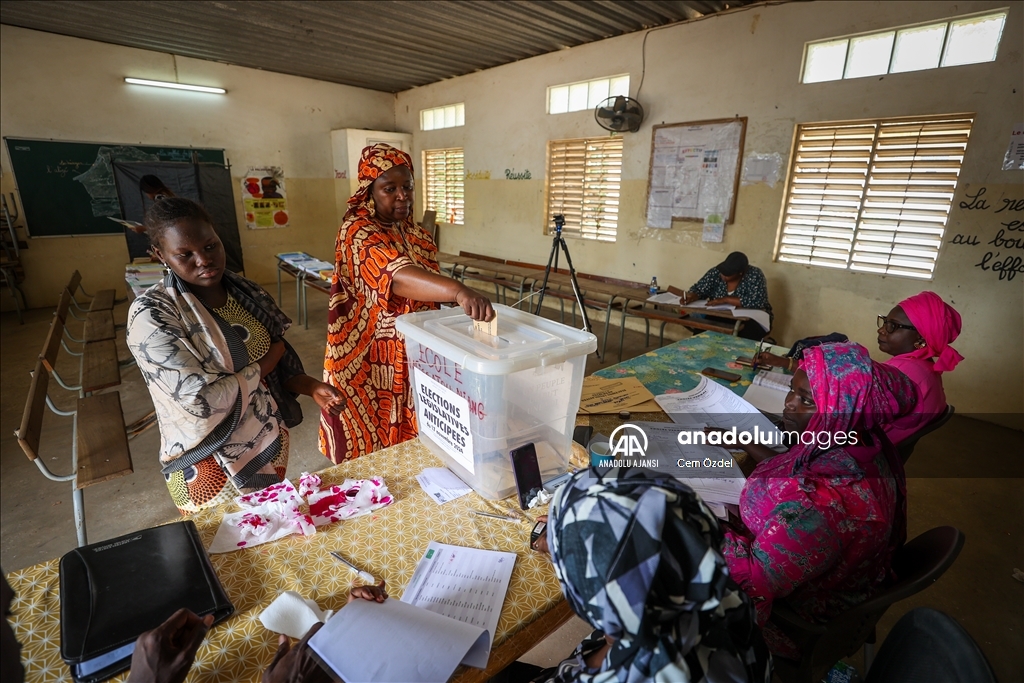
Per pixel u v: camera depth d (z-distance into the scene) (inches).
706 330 153.1
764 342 95.3
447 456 44.6
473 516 38.9
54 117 205.6
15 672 17.0
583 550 19.6
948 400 130.3
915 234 129.2
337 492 40.8
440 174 277.6
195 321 45.2
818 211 145.2
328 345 62.8
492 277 248.8
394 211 59.1
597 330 202.7
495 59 219.9
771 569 34.8
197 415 44.1
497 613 30.5
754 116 151.6
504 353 36.1
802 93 140.8
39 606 29.2
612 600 18.8
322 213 286.0
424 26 178.9
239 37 196.9
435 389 42.6
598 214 202.8
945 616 28.3
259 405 51.3
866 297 139.3
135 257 218.8
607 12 159.6
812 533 34.4
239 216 259.1
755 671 23.3
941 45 118.3
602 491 20.4
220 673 26.2
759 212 155.5
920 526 85.9
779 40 142.6
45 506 87.7
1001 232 116.0
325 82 269.7
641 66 176.9
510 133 228.8
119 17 177.3
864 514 35.3
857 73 131.6
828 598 38.8
